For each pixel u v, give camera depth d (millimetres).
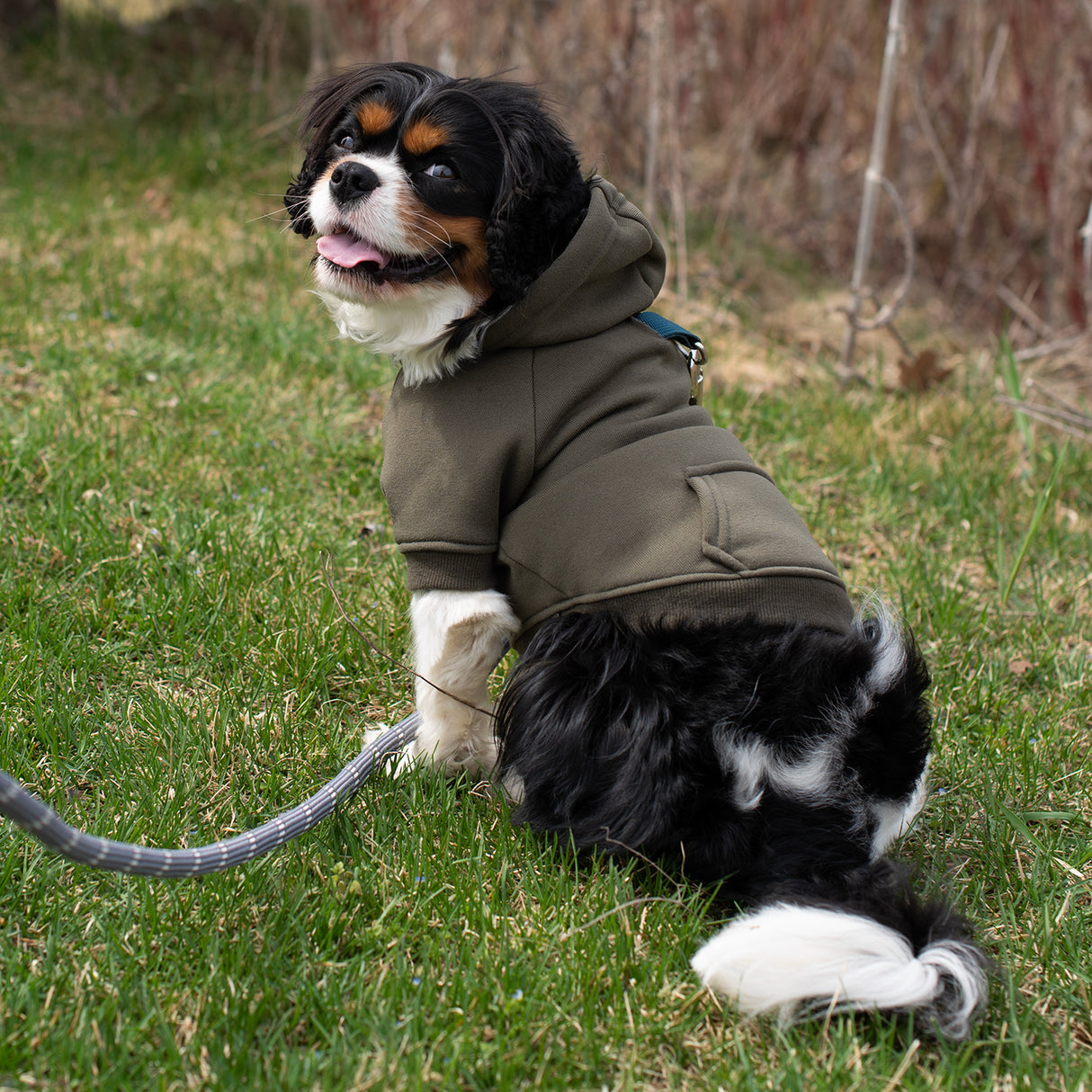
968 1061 1901
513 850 2320
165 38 6852
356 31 7051
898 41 4805
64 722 2564
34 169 5824
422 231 2211
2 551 3174
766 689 2066
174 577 3182
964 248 6227
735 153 6570
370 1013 1880
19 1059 1745
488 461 2221
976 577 3783
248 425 3994
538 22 6312
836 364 5324
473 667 2375
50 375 4207
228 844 2041
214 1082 1727
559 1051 1860
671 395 2359
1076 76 5793
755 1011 1902
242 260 5406
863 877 2029
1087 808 2662
